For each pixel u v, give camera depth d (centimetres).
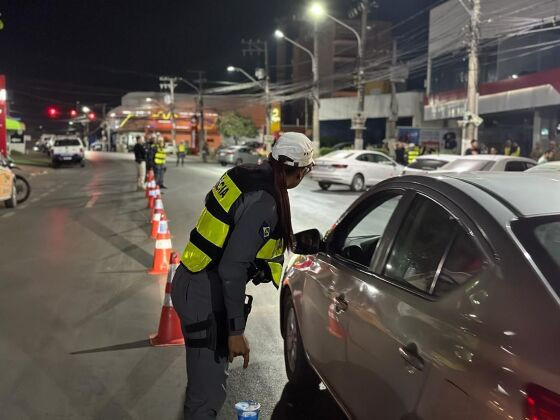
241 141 6400
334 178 2117
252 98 7669
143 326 590
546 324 194
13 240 1069
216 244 273
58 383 455
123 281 770
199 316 283
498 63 3391
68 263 876
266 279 288
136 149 2141
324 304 363
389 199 349
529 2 2855
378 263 318
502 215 244
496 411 192
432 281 262
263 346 540
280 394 438
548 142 2898
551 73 2758
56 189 2178
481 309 220
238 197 270
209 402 293
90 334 566
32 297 693
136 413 408
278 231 278
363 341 298
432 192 294
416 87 5897
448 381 219
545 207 250
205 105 7769
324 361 361
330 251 395
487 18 3088
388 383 267
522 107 3008
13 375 470
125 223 1280
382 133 5694
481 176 304
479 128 3672
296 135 279
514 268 218
